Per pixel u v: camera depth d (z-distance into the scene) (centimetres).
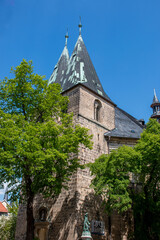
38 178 2017
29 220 2025
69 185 2555
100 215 2566
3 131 1925
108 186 2125
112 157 2236
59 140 2092
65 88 3281
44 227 2553
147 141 2230
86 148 2775
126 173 2189
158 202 2167
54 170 1970
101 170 2267
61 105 2725
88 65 3581
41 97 2414
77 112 2916
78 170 2556
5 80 2388
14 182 2116
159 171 2236
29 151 1912
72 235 2275
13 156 1923
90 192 2586
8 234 3972
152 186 2291
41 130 2023
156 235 2325
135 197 2319
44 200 2759
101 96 3306
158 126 2428
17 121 2144
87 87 3130
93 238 2395
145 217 2289
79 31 4000
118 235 2556
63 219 2442
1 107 2336
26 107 2369
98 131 3064
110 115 3388
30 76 2397
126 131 3397
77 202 2412
